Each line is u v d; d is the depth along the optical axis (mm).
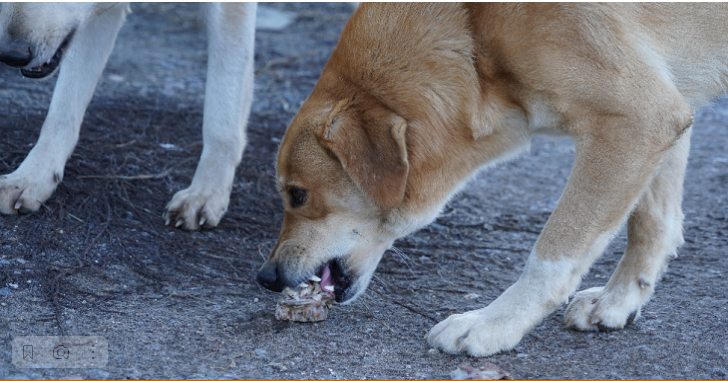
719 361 4059
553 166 8438
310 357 4055
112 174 6211
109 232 5402
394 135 3986
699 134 9477
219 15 5598
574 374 3896
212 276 5137
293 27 13789
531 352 4176
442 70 4168
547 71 4004
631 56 3975
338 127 4070
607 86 3949
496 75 4184
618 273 4566
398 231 4516
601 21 3955
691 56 4293
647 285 4473
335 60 4367
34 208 5371
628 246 4562
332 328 4434
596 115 4008
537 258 4125
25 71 4902
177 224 5688
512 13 4027
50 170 5430
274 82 10461
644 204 4473
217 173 5805
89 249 5133
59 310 4391
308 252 4402
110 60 10188
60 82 5473
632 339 4344
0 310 4305
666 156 4078
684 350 4191
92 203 5719
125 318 4383
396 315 4684
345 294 4562
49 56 4879
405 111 4148
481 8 4105
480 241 6203
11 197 5277
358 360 4047
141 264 5129
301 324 4461
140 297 4707
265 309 4656
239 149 5895
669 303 4898
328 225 4406
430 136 4207
